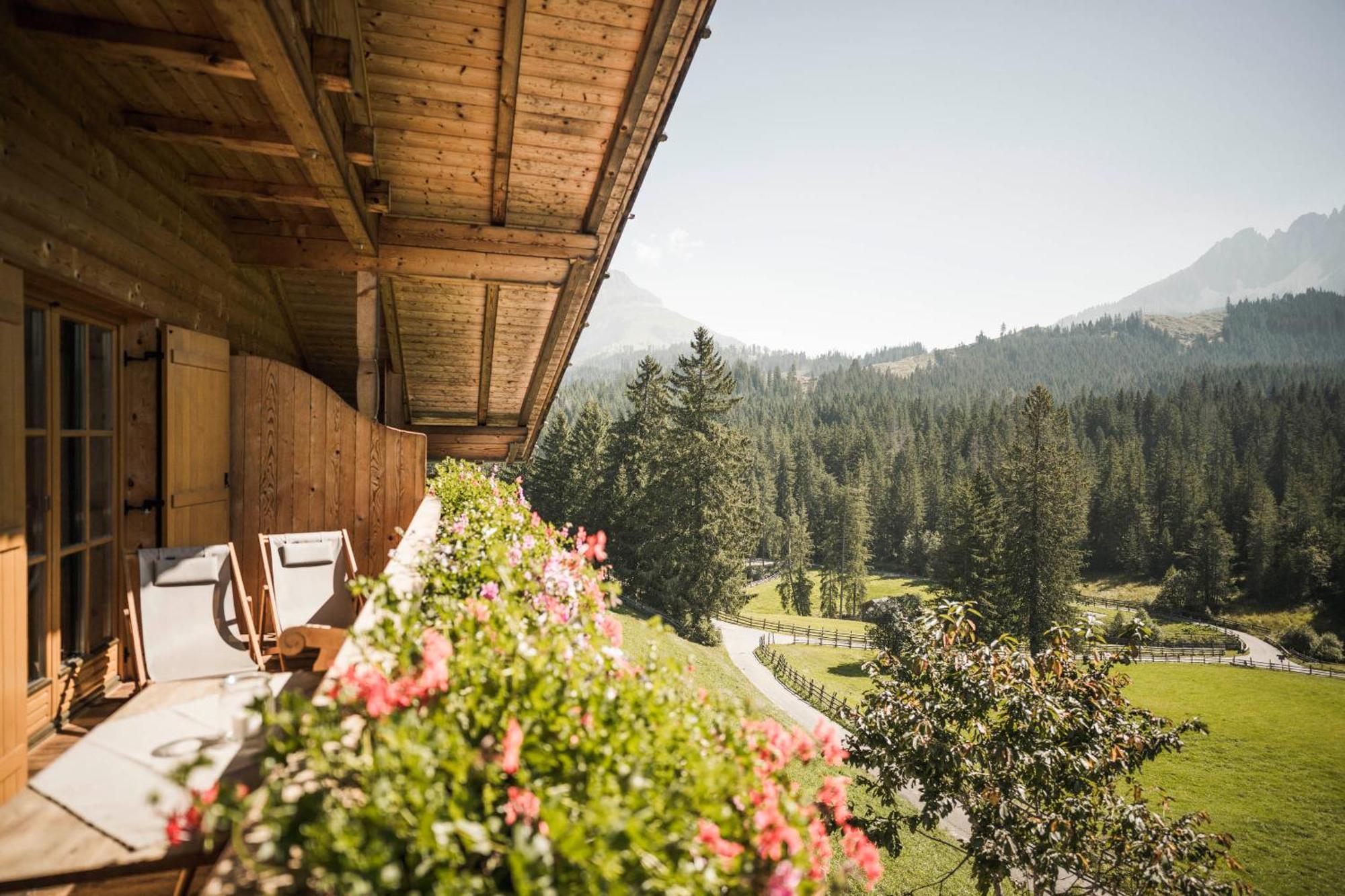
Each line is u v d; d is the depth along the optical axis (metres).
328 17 3.45
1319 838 21.53
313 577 4.55
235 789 1.36
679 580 38.16
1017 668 7.41
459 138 4.96
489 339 8.33
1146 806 7.09
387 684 1.63
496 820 1.41
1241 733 31.48
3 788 2.87
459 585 3.03
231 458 5.42
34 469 3.38
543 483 52.16
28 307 3.38
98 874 1.74
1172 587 69.56
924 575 80.25
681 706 2.08
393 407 9.02
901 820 7.73
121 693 4.08
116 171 3.86
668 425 46.19
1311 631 55.34
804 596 65.12
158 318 4.40
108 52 3.09
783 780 2.09
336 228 5.81
